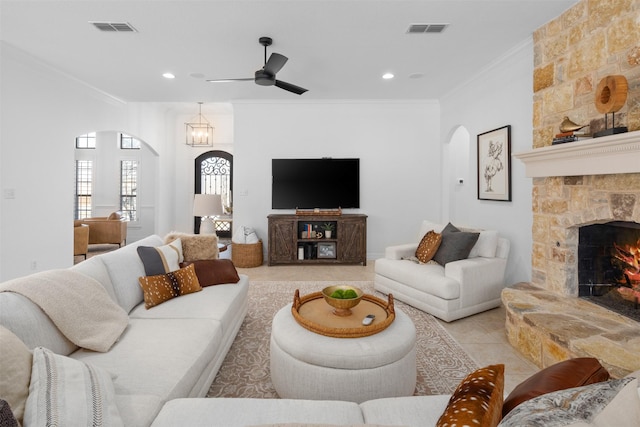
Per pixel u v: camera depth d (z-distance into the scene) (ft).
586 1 8.21
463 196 16.10
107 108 17.22
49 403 3.30
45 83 13.14
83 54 11.87
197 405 4.04
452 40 10.77
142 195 26.48
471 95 14.79
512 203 11.94
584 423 2.00
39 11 9.04
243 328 9.37
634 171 6.45
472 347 8.34
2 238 11.59
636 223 7.34
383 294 12.36
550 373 3.14
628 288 7.89
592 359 3.31
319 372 5.57
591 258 8.73
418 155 18.70
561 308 8.07
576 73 8.54
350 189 18.43
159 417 3.84
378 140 18.63
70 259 14.65
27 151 12.44
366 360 5.49
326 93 16.92
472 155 14.84
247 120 18.47
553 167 8.57
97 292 6.11
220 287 8.91
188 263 9.39
